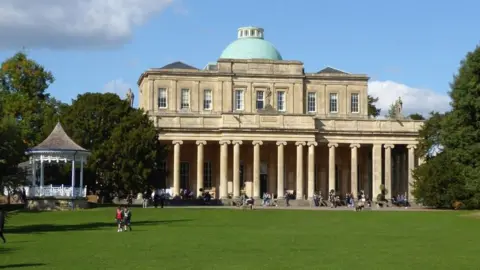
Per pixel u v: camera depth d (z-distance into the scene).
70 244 56.88
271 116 154.75
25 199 111.50
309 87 170.38
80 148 114.06
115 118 134.38
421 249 53.84
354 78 171.88
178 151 152.88
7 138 73.56
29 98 158.12
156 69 166.12
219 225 79.69
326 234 67.56
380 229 74.62
